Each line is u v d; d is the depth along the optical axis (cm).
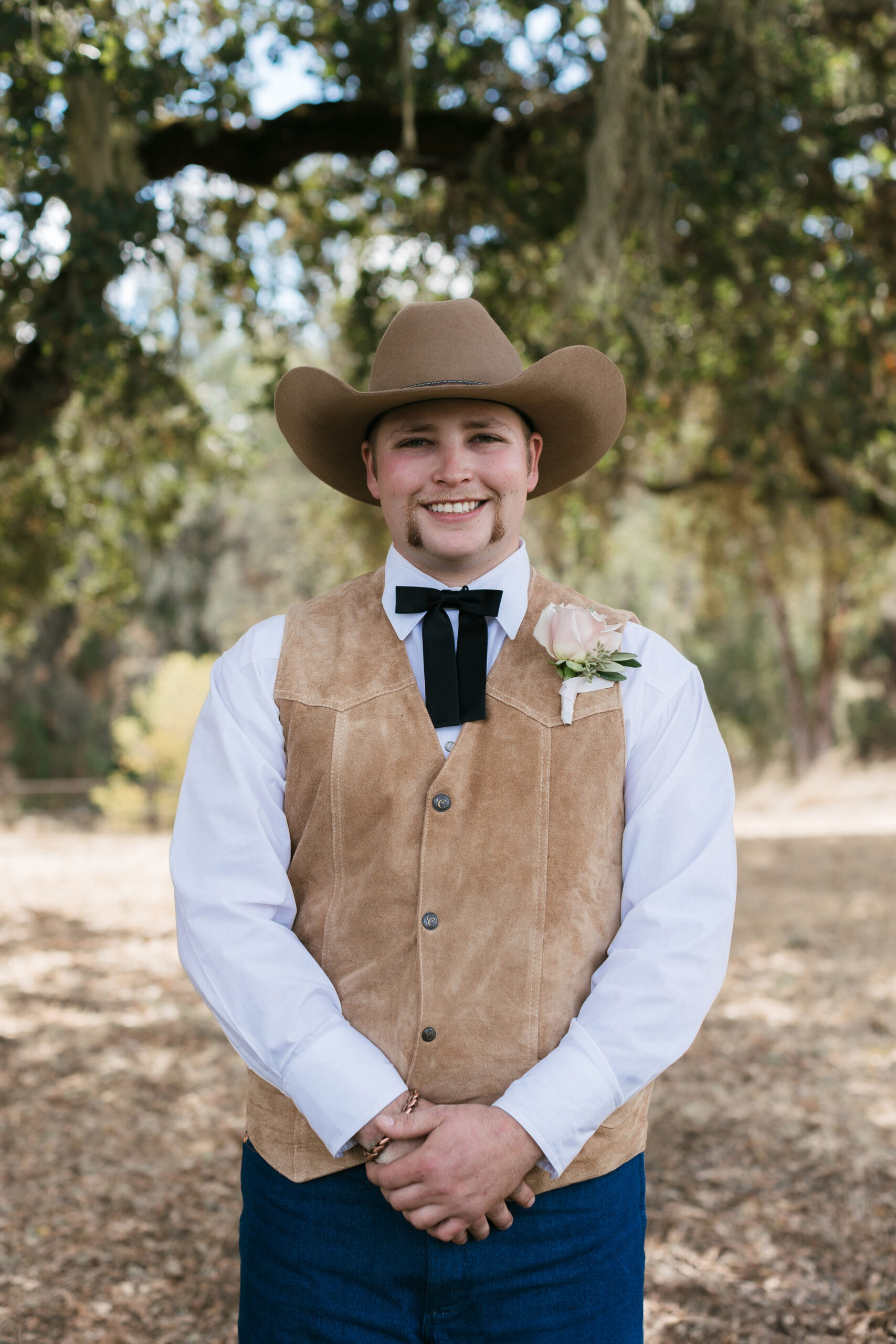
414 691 164
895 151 592
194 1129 374
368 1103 145
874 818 1466
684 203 530
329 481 204
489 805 157
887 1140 358
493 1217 146
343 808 160
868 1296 271
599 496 880
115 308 523
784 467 883
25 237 418
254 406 629
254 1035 150
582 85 539
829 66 627
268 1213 157
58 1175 336
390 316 653
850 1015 492
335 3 570
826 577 1488
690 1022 150
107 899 778
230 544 2177
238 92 538
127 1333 258
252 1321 158
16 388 539
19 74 413
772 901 780
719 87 508
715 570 1377
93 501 836
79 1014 495
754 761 2458
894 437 880
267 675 169
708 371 743
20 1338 252
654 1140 364
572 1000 155
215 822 161
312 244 654
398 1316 151
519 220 579
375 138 569
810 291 649
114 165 471
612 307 545
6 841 1150
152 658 2281
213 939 154
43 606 984
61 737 2277
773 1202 320
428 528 164
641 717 164
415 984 154
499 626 169
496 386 158
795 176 538
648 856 159
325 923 160
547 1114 143
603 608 177
